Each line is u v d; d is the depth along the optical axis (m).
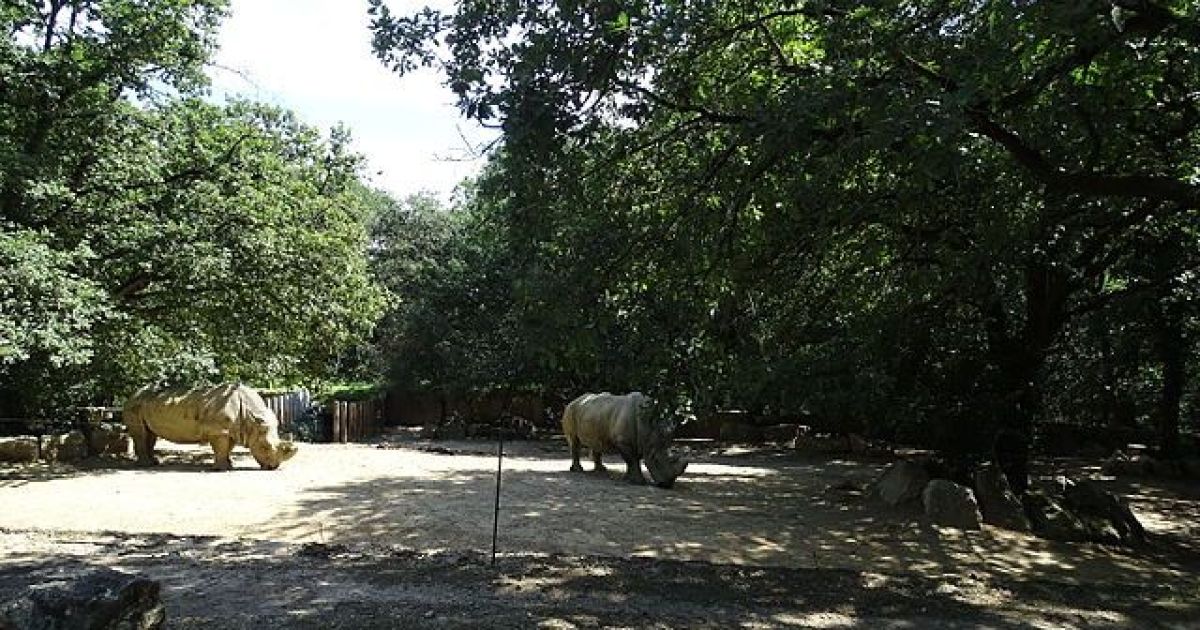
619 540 11.77
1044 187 10.91
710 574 10.16
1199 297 15.76
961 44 8.09
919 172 7.01
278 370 24.06
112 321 18.61
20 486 15.12
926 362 14.87
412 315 34.12
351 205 24.31
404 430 34.50
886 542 11.99
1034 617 8.77
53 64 17.56
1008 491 13.69
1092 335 17.42
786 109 7.40
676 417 11.24
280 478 16.84
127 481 15.91
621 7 7.76
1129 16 6.82
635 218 9.34
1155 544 13.25
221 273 19.41
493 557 10.35
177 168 20.03
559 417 34.75
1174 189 7.96
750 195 8.77
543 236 8.61
